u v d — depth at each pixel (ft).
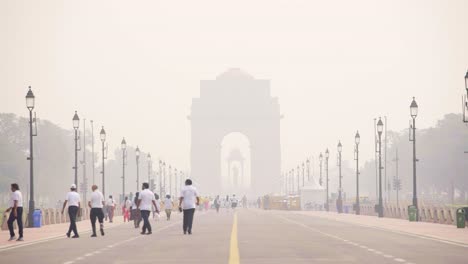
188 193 198.29
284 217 360.69
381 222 276.82
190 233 199.21
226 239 173.37
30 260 122.72
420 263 111.86
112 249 144.97
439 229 215.51
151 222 300.81
